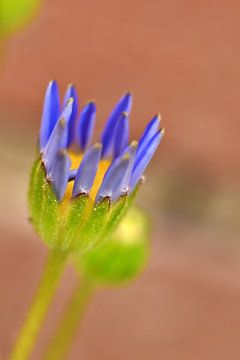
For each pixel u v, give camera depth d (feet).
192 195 0.79
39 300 0.49
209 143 0.80
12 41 0.81
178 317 0.77
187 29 0.82
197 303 0.77
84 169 0.46
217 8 0.82
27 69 0.82
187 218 0.79
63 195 0.46
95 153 0.46
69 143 0.48
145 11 0.82
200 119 0.80
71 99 0.45
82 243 0.47
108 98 0.81
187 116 0.80
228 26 0.82
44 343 0.75
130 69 0.82
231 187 0.79
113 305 0.77
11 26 0.61
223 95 0.81
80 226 0.47
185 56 0.82
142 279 0.77
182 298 0.77
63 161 0.46
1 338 0.68
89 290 0.58
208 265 0.77
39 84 0.81
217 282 0.77
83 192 0.46
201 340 0.76
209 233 0.78
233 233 0.78
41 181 0.46
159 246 0.78
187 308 0.77
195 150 0.80
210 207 0.79
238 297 0.77
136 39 0.82
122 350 0.76
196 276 0.77
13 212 0.79
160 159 0.80
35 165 0.47
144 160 0.46
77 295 0.58
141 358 0.76
